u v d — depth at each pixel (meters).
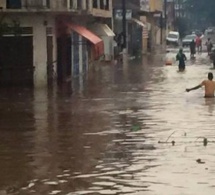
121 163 17.75
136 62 68.50
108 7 71.38
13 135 22.58
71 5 51.41
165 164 17.50
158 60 72.12
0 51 41.41
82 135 22.27
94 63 60.44
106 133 22.55
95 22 64.31
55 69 45.84
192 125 24.02
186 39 115.62
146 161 17.92
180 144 20.28
